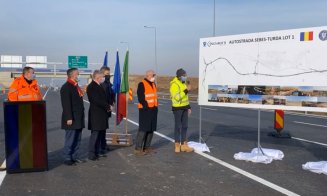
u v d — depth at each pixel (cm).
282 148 1109
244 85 968
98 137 933
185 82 1039
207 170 817
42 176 760
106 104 917
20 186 688
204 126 1673
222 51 1009
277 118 1332
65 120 845
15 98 830
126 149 1070
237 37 973
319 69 845
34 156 790
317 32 841
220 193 652
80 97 866
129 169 825
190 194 645
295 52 875
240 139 1277
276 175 778
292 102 889
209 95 1044
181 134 1034
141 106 975
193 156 968
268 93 926
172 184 706
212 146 1126
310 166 831
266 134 1409
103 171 805
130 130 1487
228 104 1005
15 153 777
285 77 895
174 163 885
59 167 839
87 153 1008
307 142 1229
